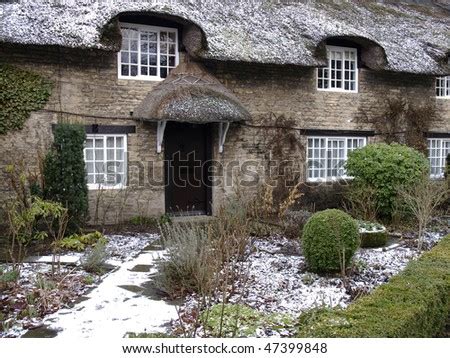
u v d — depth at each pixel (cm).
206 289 532
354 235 666
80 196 876
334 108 1324
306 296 576
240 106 1082
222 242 625
